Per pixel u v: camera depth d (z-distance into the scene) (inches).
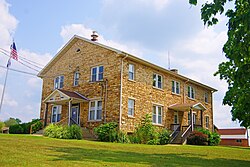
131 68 936.3
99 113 919.0
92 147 553.3
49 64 1136.2
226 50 305.6
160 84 1052.5
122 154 463.5
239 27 271.7
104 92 917.2
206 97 1346.0
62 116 1039.0
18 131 1072.8
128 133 875.4
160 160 418.6
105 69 935.7
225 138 2031.3
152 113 986.7
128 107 895.1
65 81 1065.5
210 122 1337.4
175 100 1111.0
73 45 1075.9
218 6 273.0
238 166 420.2
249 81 316.5
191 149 693.3
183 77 1157.7
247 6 277.4
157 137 894.4
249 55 289.1
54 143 566.9
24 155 351.9
